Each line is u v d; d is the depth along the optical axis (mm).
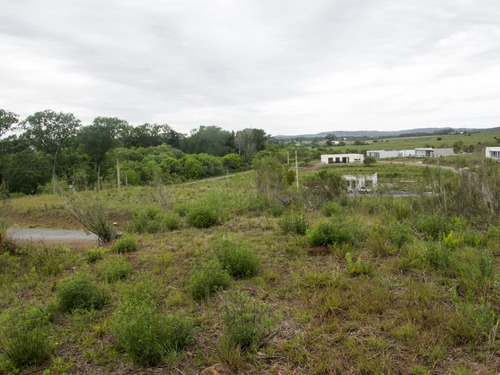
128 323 3482
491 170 8797
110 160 54781
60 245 8836
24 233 13148
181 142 90000
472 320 3387
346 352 3186
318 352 3217
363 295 4219
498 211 8117
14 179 43031
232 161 69438
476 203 8508
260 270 5664
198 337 3748
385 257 5676
